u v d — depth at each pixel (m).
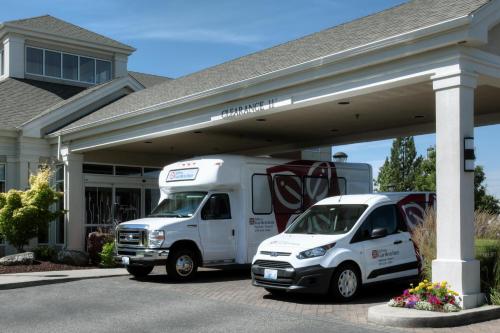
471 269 9.57
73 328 9.00
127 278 15.13
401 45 10.52
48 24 28.66
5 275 15.35
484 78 10.48
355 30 14.09
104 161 22.83
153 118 16.88
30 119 21.81
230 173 15.20
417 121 17.39
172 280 14.33
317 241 11.12
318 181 17.16
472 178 9.87
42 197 18.48
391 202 12.34
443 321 8.69
